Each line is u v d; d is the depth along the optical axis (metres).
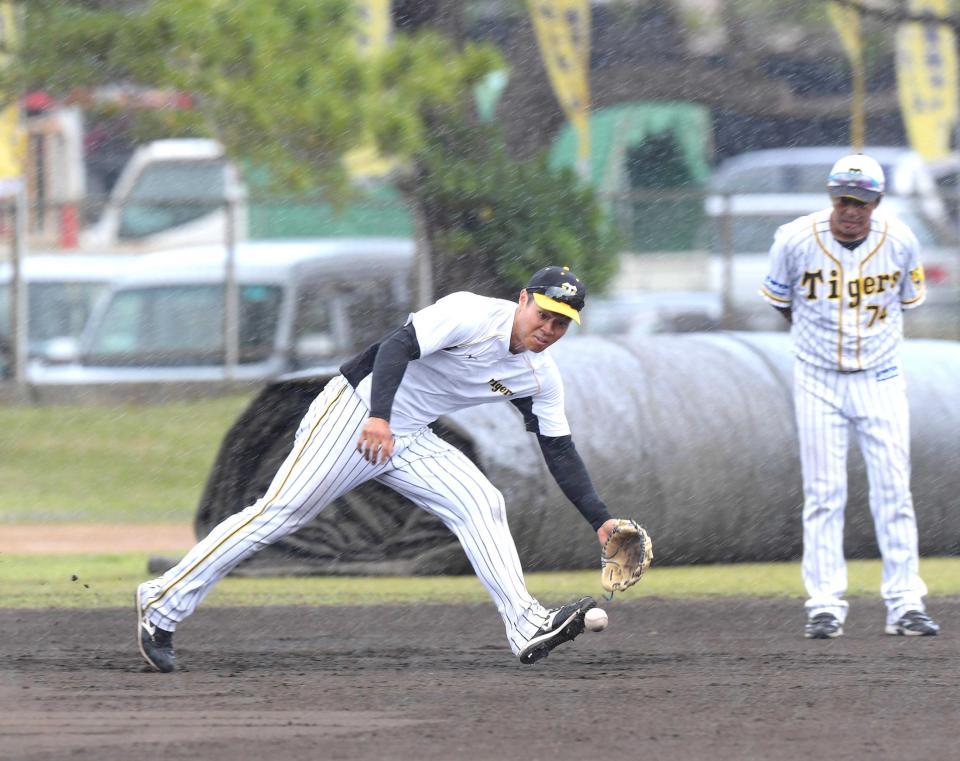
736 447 35.81
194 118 57.44
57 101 60.50
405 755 16.20
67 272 74.38
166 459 58.50
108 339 70.75
